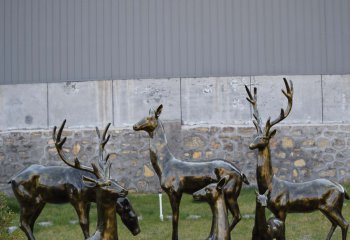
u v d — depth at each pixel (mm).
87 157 28281
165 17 28500
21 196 15969
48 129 28625
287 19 28359
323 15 28391
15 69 28953
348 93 28344
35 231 21938
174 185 16047
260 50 28344
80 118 28656
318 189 15852
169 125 28047
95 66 28688
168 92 28359
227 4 28391
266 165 15875
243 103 28203
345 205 24219
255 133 27938
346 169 27969
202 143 28047
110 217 14172
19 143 28656
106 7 28625
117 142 28156
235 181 16000
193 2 28453
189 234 21078
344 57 28391
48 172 15945
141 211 24188
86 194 15742
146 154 28078
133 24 28547
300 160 27969
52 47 28844
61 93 28734
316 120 28281
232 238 20328
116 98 28531
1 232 16875
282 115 16156
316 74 28312
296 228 21594
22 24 28969
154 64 28531
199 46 28391
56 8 28844
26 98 28875
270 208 15812
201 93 28281
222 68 28359
